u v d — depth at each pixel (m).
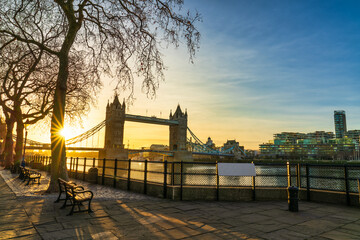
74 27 10.95
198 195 8.97
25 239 4.73
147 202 8.45
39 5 11.09
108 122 137.38
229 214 6.83
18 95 19.75
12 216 6.42
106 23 10.62
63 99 10.95
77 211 6.76
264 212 7.07
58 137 10.70
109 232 5.20
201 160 182.75
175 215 6.68
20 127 21.56
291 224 5.86
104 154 131.12
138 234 5.09
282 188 9.08
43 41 13.12
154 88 8.62
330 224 5.87
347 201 7.98
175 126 163.50
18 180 15.80
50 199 8.80
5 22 11.88
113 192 10.58
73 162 18.31
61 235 4.98
